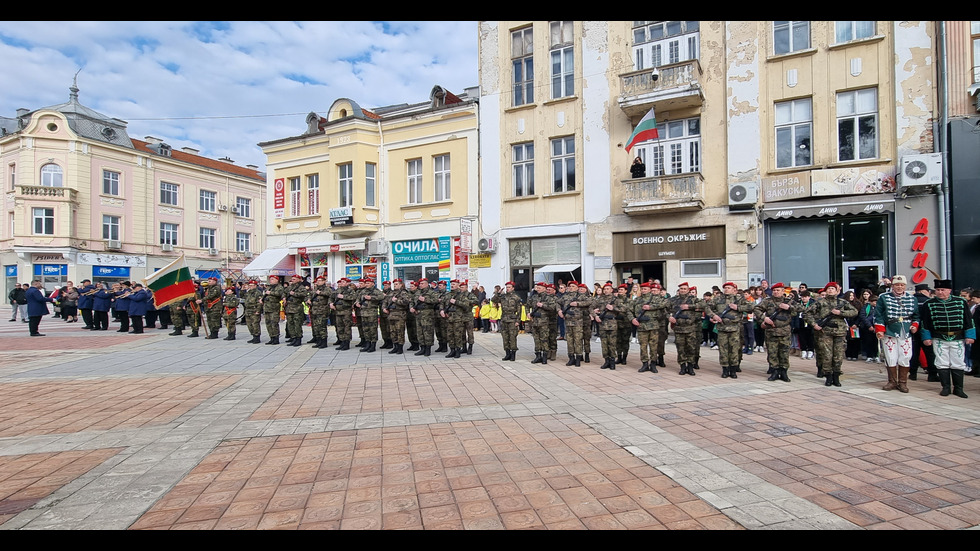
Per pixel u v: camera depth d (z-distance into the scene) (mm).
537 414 6512
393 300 12570
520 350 13375
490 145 19453
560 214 18219
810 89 14898
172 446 5273
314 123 24188
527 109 18891
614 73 17438
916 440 5445
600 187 17484
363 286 13492
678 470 4547
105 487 4219
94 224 36781
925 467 4645
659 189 16031
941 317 7625
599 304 11398
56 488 4195
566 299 11344
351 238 22125
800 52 14945
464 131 20016
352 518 3656
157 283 16125
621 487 4184
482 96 19656
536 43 18812
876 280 14102
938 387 8438
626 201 16422
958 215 13047
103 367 10367
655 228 16547
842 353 8414
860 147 14539
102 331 18906
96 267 36750
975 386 8461
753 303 10906
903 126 13820
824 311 8602
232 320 15812
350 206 21219
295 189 23781
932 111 13547
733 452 5043
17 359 11562
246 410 6770
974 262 12891
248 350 13180
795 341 12906
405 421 6188
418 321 12352
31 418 6402
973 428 5910
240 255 47375
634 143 15664
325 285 14203
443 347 12977
